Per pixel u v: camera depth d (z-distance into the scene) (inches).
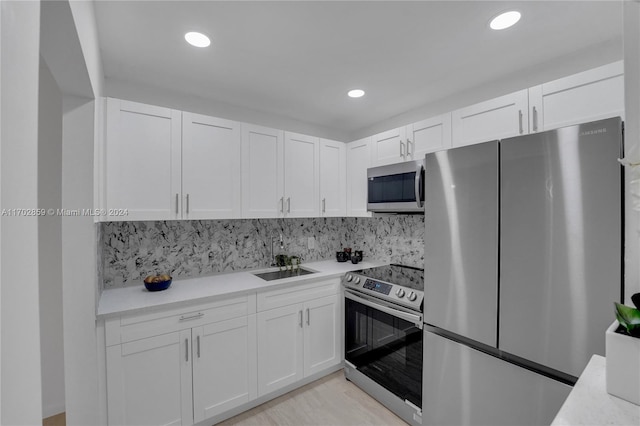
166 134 76.8
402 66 74.6
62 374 80.7
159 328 67.6
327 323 97.4
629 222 35.7
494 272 52.8
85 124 56.2
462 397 58.9
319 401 85.8
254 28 59.1
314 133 121.6
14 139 13.4
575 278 43.8
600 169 41.8
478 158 55.2
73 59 42.4
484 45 65.6
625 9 32.9
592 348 42.3
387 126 115.2
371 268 106.5
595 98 56.3
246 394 80.1
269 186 95.9
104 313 60.7
